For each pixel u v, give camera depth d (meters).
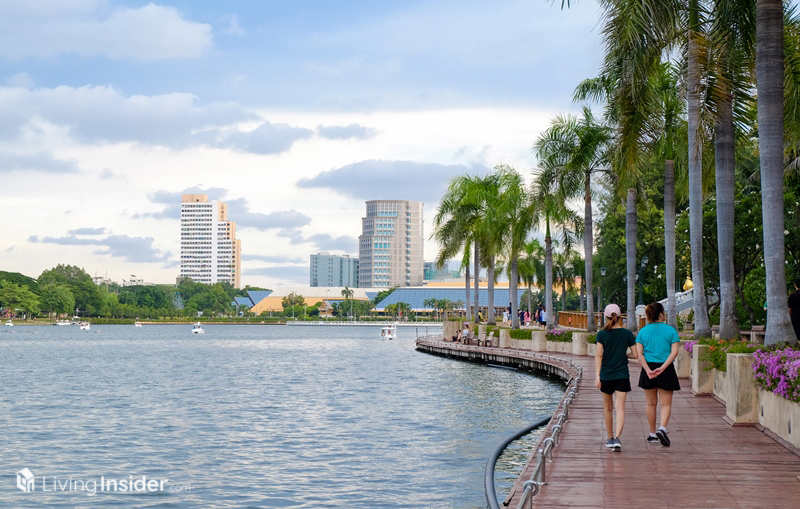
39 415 35.34
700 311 31.09
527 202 62.59
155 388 49.50
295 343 141.88
